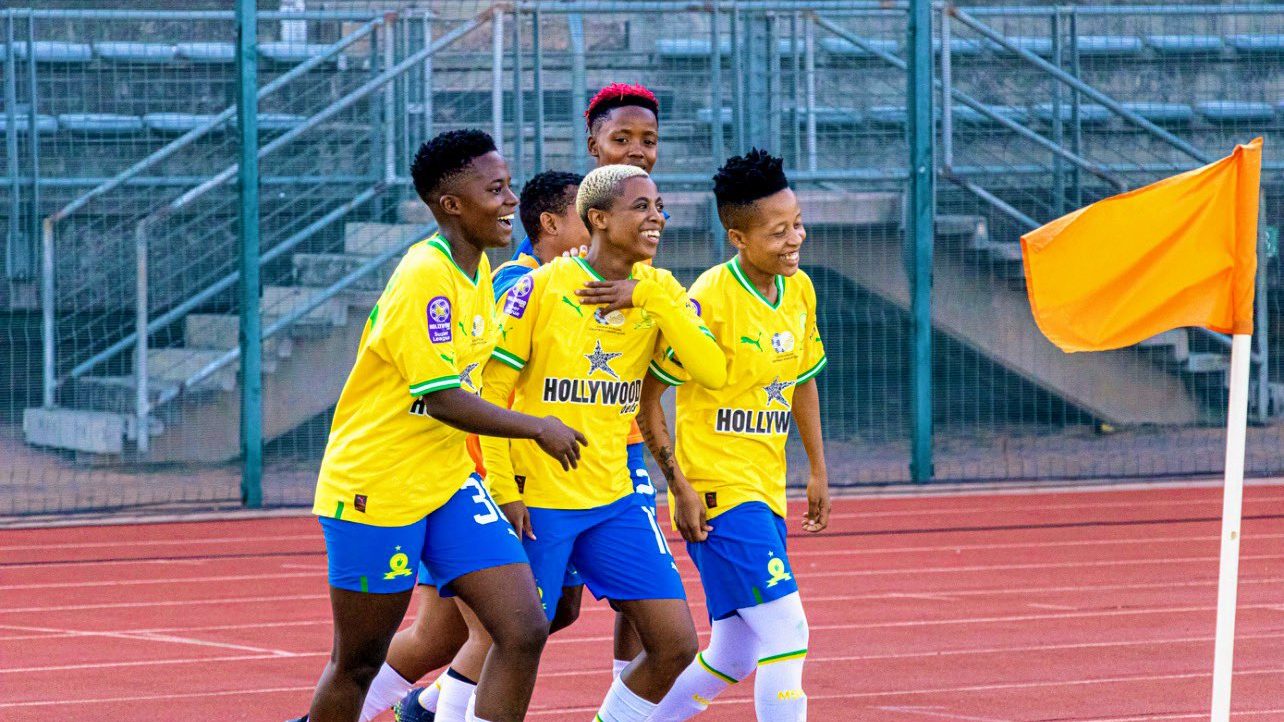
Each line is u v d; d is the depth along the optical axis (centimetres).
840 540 3731
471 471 1577
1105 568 3319
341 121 5322
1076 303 1603
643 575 1644
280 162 5194
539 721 2053
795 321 1716
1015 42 5578
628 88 1938
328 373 4947
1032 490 4541
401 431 1495
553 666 2395
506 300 1648
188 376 4941
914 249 4525
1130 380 5394
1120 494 4475
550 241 1805
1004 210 5131
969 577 3228
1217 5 5553
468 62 5138
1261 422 5328
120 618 2867
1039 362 5262
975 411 5531
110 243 5038
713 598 1688
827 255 4991
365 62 5428
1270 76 5600
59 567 3450
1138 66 5581
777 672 1633
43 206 5044
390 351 1463
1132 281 1592
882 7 4694
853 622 2750
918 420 4578
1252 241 1553
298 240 4766
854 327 5225
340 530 1514
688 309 1620
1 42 5200
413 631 1772
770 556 1650
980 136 5434
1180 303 1583
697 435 1695
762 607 1647
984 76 5488
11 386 4956
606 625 2736
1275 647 2494
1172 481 4662
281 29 5403
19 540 3850
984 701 2144
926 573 3281
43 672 2403
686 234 4856
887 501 4384
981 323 5203
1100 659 2423
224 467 4900
